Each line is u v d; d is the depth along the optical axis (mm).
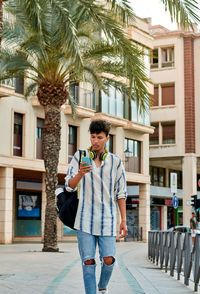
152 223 45375
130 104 38094
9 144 28391
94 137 5281
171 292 8062
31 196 33062
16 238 31516
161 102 47344
